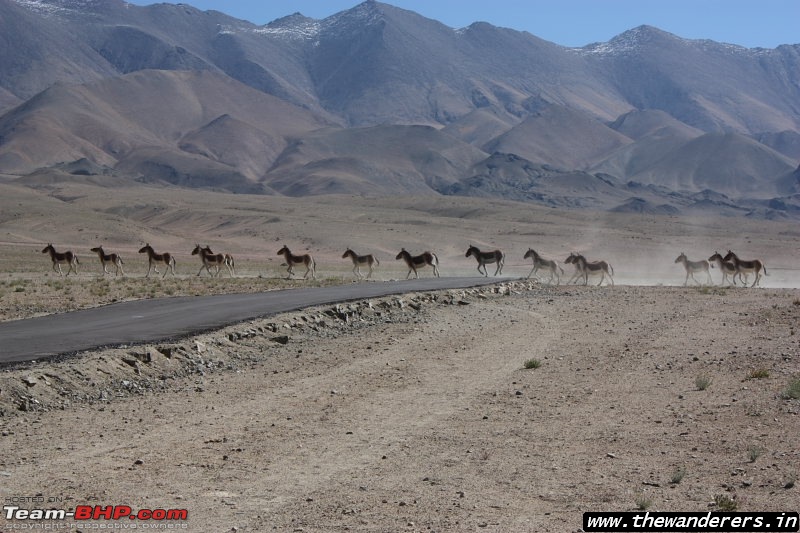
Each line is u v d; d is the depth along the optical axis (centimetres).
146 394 1734
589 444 1388
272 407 1641
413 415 1593
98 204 18612
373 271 7281
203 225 15700
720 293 4191
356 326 2841
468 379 1955
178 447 1343
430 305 3488
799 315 3069
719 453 1322
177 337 2169
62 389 1667
